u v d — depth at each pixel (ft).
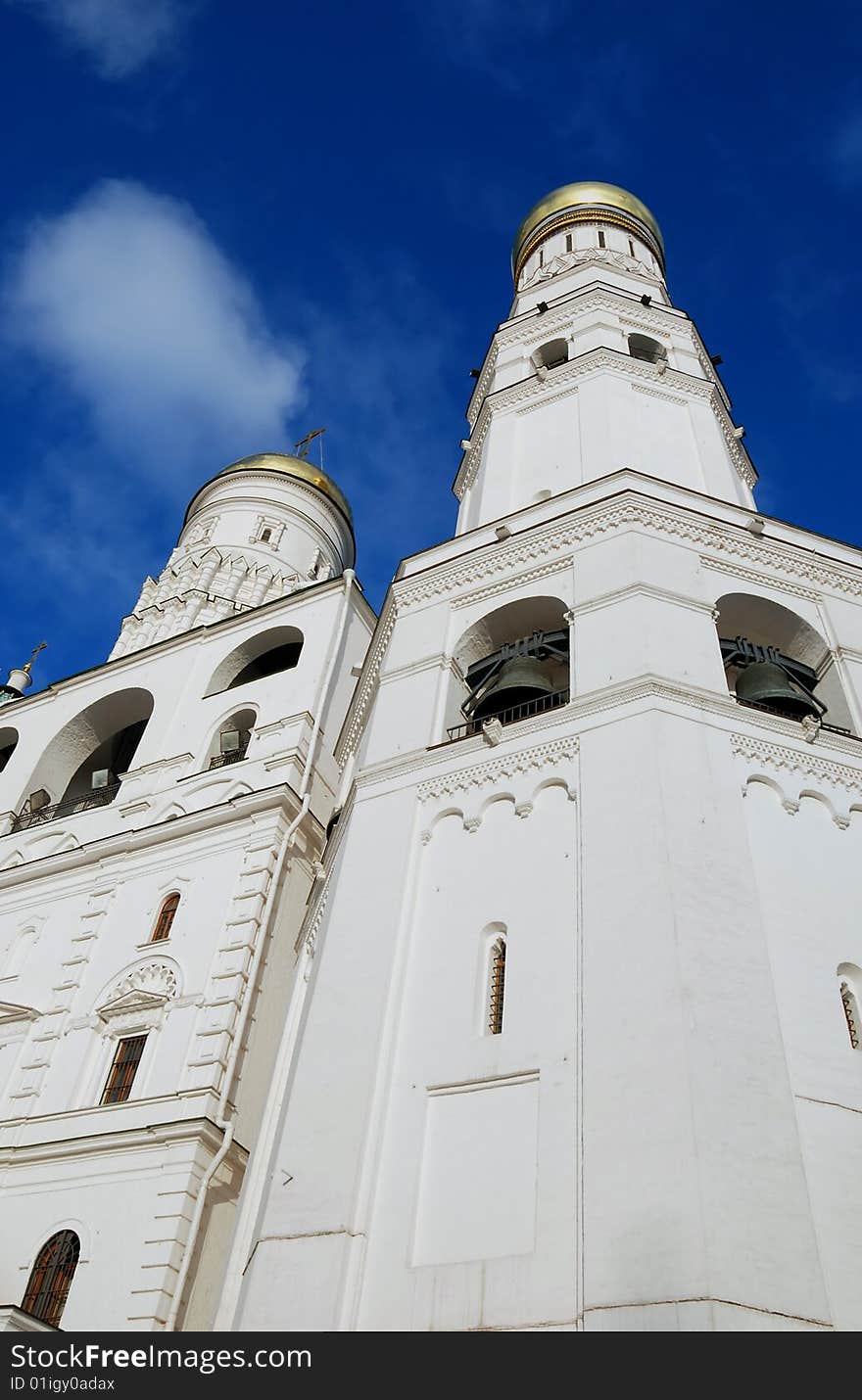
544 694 68.44
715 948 49.14
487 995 54.08
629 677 63.26
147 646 128.47
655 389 100.83
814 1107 46.01
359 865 62.90
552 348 114.52
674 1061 44.78
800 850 57.06
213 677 119.44
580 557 75.05
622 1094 44.91
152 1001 88.89
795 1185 41.86
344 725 97.96
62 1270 74.69
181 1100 80.33
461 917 57.82
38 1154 81.46
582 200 150.61
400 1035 53.98
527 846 59.00
